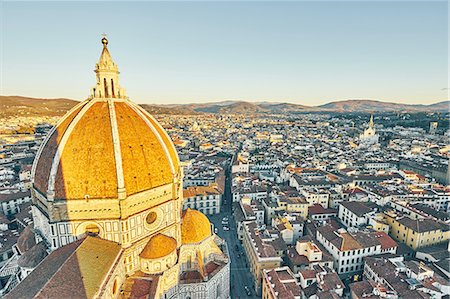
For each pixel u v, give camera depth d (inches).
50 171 2832.2
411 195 6894.7
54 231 2844.5
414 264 4247.0
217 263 4013.3
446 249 5032.0
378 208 6412.4
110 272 2541.8
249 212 6318.9
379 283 3983.8
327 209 6835.6
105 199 2819.9
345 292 4284.0
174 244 3282.5
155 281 2987.2
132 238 2997.0
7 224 5836.6
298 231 5846.5
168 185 3314.5
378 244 4872.0
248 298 4419.3
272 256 4515.3
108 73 3230.8
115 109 3120.1
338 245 4795.8
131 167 2957.7
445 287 3779.5
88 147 2859.3
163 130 3757.4
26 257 3110.2
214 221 7076.8
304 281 4062.5
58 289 2107.5
